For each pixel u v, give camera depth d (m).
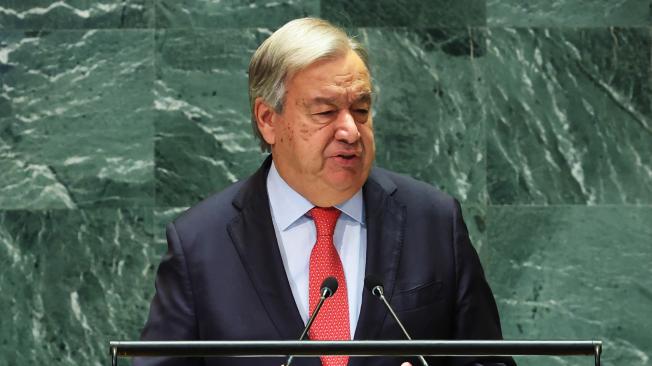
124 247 14.70
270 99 8.20
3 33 14.68
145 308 14.68
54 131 14.66
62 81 14.68
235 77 14.72
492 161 14.70
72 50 14.70
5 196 14.65
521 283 14.70
